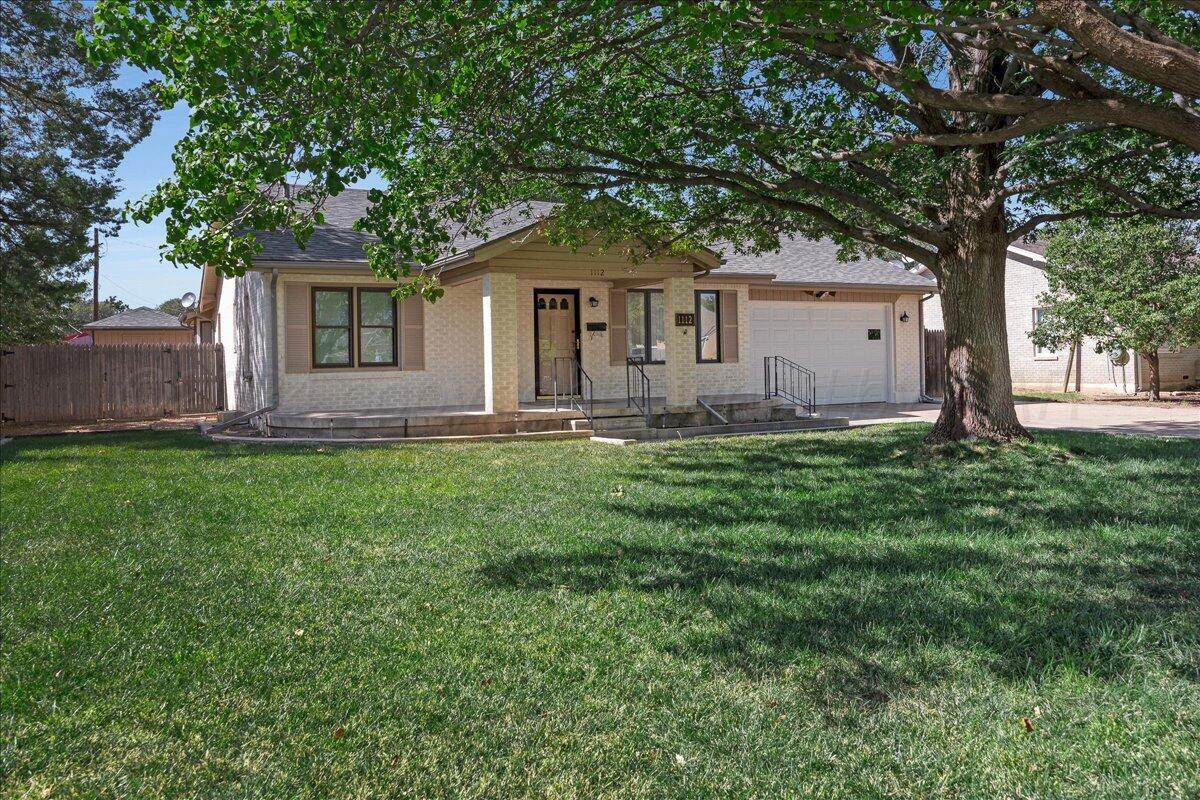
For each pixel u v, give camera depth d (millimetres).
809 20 6012
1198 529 6426
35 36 18844
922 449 11109
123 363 19672
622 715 3459
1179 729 3232
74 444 13609
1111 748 3104
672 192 12320
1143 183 11375
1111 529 6465
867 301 21359
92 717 3514
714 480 9234
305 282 15000
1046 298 21391
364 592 5125
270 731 3385
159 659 4109
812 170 10883
